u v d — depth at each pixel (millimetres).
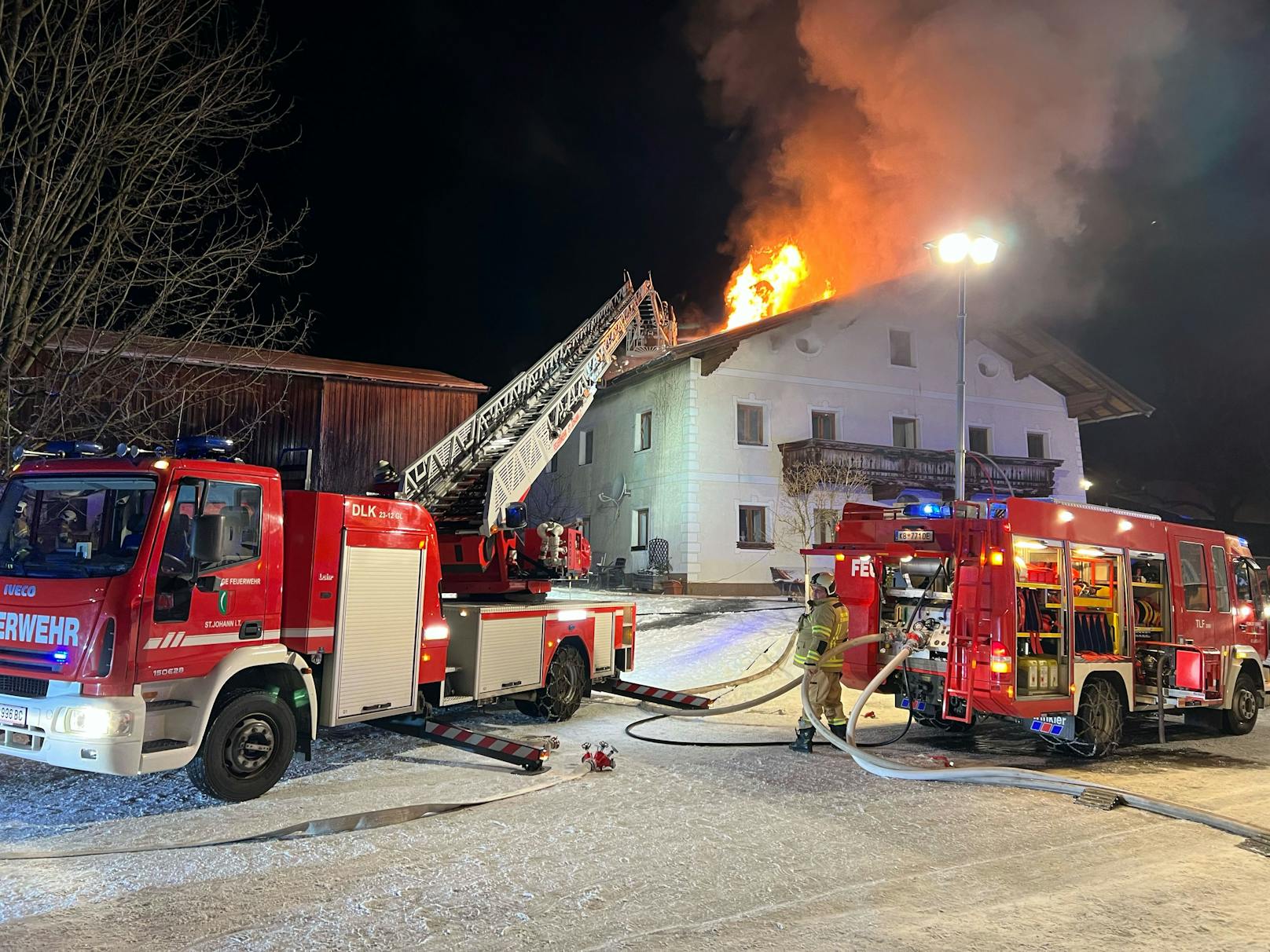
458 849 5012
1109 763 8133
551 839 5250
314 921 3908
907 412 29328
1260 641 10805
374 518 7094
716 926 3963
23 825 5398
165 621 5500
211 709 5766
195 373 16516
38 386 9336
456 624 8445
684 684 12648
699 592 25297
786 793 6559
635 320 30750
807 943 3787
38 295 8938
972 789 6812
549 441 17625
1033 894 4488
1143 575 9414
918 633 8227
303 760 7371
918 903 4316
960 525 7875
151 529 5480
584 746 7766
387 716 7125
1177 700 9180
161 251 9859
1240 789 7070
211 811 5734
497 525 9938
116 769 5156
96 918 3906
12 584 5637
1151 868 4949
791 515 26781
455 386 22328
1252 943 3885
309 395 20594
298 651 6395
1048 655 8016
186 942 3664
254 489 6215
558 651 9844
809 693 8188
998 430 30859
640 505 28328
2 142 8594
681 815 5863
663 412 27578
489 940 3750
